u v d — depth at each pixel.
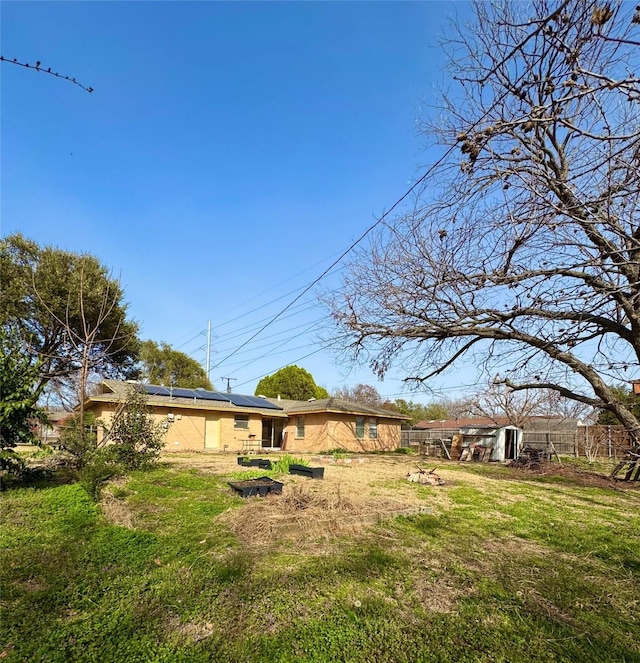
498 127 2.75
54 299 17.23
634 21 2.24
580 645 2.92
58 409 22.06
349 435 22.28
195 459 14.78
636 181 2.78
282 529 5.24
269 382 35.66
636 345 7.32
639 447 8.77
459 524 6.05
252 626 3.00
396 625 3.08
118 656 2.60
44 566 3.87
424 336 12.31
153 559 4.18
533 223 3.47
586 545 5.27
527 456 16.39
